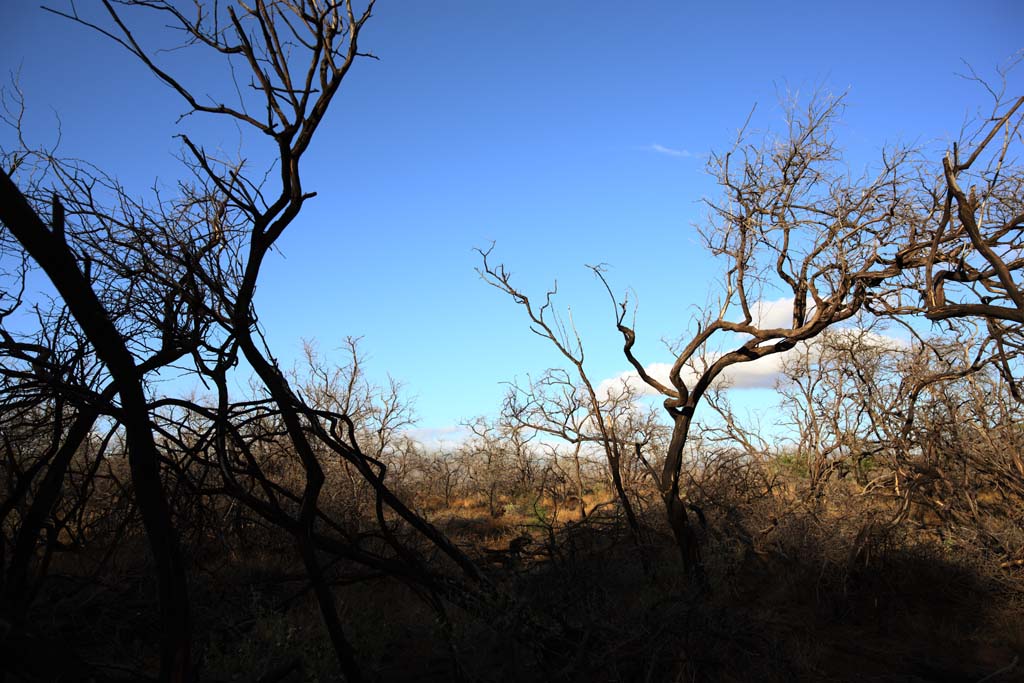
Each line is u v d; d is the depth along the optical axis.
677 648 5.62
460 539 11.41
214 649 5.59
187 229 4.85
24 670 4.23
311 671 5.33
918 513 10.27
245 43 4.55
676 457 8.55
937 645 7.23
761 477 10.90
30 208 3.37
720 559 8.83
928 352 10.91
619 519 9.05
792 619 7.87
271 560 8.58
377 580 8.42
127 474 7.04
